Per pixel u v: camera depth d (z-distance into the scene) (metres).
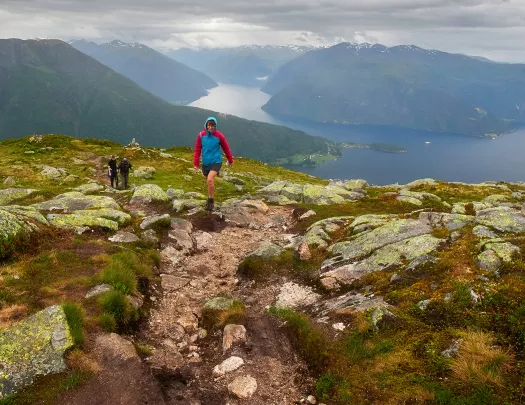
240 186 41.91
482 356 6.86
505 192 37.56
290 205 23.78
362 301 9.82
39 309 8.94
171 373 7.97
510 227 11.80
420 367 7.14
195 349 9.06
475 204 19.05
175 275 13.01
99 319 8.72
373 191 37.53
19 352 7.52
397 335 8.11
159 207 20.66
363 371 7.36
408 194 26.20
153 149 79.62
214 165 18.70
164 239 15.30
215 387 7.62
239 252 15.23
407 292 9.41
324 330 8.84
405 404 6.39
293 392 7.34
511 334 7.40
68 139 75.62
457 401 6.18
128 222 16.25
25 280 10.38
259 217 20.02
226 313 10.00
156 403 6.91
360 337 8.30
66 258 11.86
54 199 19.38
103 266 11.46
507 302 8.12
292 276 12.62
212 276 13.22
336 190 30.08
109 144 76.44
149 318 10.18
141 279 11.57
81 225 14.77
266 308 10.77
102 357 7.77
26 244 12.18
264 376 7.80
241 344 8.78
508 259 9.52
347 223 16.69
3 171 47.56
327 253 13.59
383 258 11.65
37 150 66.62
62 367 7.34
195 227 17.53
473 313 8.15
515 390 6.18
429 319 8.41
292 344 8.59
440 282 9.53
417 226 13.41
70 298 9.54
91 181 42.84
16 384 6.91
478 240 10.97
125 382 7.24
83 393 6.89
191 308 11.03
